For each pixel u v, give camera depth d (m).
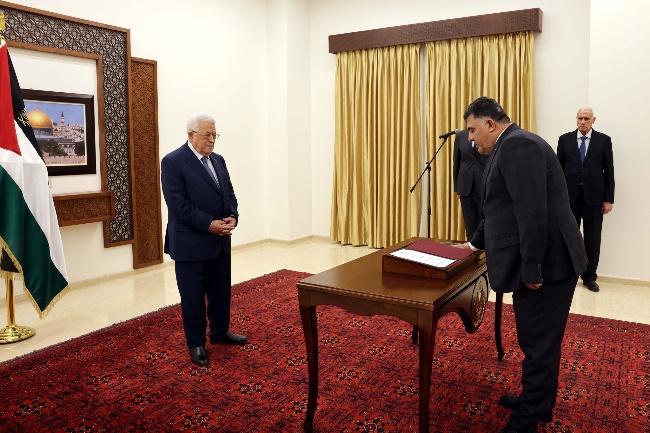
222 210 3.08
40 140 4.23
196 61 5.73
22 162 3.30
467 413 2.39
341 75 6.52
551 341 2.02
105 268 4.89
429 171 6.03
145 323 3.68
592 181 4.41
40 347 3.32
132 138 5.00
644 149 4.49
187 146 3.02
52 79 4.33
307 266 5.52
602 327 3.54
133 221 5.07
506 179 1.95
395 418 2.36
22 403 2.53
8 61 3.39
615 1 4.49
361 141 6.53
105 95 4.75
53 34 4.32
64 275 3.53
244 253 6.22
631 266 4.65
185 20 5.57
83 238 4.68
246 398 2.57
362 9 6.45
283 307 4.04
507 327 3.56
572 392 2.60
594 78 4.62
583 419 2.33
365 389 2.65
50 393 2.63
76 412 2.44
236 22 6.20
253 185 6.60
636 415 2.36
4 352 3.23
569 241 1.98
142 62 5.11
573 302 4.18
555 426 2.27
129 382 2.76
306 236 7.03
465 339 3.32
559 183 2.00
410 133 6.16
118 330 3.54
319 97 6.87
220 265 3.15
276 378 2.79
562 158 4.59
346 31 6.59
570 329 3.50
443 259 2.34
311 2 6.79
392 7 6.25
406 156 6.21
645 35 4.41
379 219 6.46
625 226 4.63
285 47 6.46
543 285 2.00
